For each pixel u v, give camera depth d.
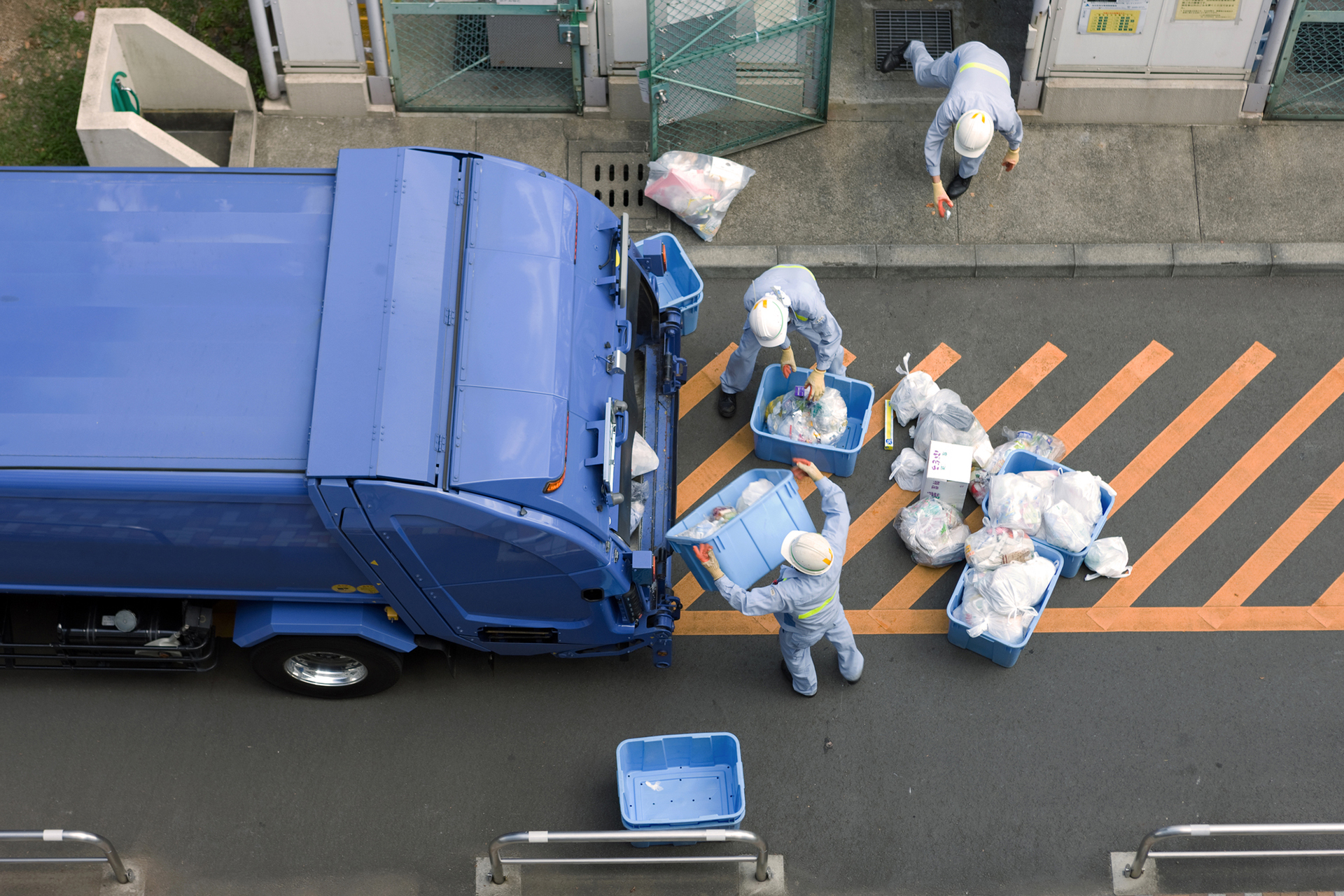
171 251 5.62
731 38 8.29
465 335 5.46
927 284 8.65
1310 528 7.56
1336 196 8.80
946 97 8.87
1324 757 6.74
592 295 6.09
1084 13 8.40
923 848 6.48
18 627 6.38
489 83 8.95
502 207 5.83
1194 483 7.75
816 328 7.09
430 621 6.22
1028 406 8.10
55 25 9.35
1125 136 9.04
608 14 8.38
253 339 5.41
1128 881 6.37
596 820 6.58
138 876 6.38
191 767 6.72
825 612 6.19
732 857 6.16
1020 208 8.80
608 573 5.82
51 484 5.18
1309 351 8.31
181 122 9.00
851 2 9.67
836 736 6.84
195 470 5.17
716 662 7.11
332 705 6.95
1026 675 7.05
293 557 5.70
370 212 5.60
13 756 6.72
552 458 5.37
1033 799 6.62
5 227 5.69
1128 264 8.58
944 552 7.33
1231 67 8.73
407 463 5.11
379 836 6.52
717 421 8.09
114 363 5.35
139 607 6.34
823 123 9.06
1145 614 7.26
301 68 8.78
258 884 6.38
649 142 8.88
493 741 6.83
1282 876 6.41
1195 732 6.84
